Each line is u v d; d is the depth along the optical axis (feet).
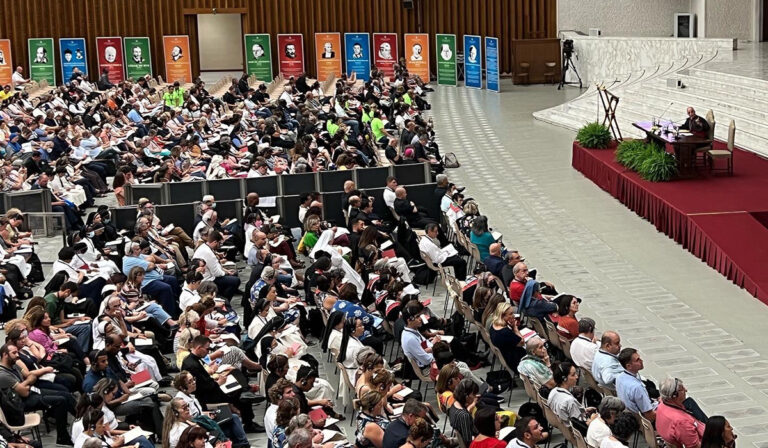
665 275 62.80
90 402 39.09
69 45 153.28
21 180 79.25
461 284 54.39
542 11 156.97
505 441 36.81
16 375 43.34
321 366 52.03
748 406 45.11
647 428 38.45
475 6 158.40
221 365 46.21
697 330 53.93
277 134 99.81
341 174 77.66
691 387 47.21
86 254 59.82
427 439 35.24
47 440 44.42
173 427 38.37
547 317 49.62
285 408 37.47
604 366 41.86
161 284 57.00
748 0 134.41
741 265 60.23
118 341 44.32
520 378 46.65
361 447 38.55
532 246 69.77
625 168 80.59
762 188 73.10
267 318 49.98
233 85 130.93
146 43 153.17
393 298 52.19
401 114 112.88
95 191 88.69
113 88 136.56
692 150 76.64
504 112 124.77
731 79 102.27
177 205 71.67
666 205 70.33
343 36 159.63
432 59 160.66
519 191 84.84
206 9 157.89
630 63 133.18
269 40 153.69
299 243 69.41
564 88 142.92
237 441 42.34
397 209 70.85
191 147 92.38
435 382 45.24
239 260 70.28
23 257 63.52
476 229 62.44
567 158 96.73
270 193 76.64
